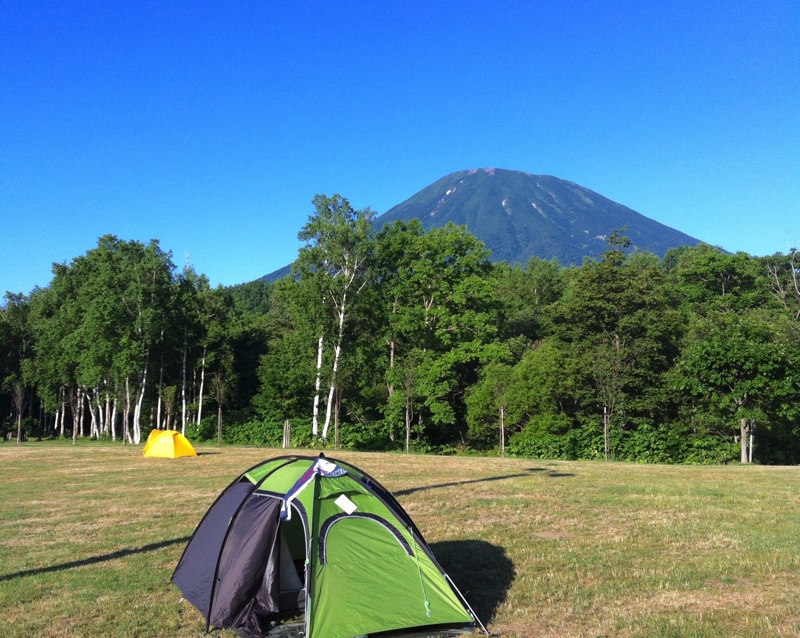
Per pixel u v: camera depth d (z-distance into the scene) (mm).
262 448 35031
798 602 7301
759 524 11289
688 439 30031
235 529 7531
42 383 58562
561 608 7281
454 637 6449
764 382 27094
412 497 14711
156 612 7426
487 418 39375
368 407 43969
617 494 14812
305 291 40031
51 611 7469
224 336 52219
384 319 45281
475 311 44281
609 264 41719
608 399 33750
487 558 9344
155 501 15172
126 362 42500
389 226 47125
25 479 20422
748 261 53500
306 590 6258
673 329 38219
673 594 7699
